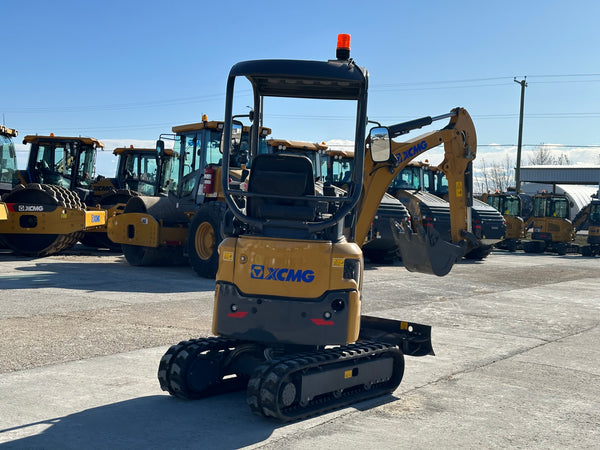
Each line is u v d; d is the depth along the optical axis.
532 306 11.95
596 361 7.71
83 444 4.44
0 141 17.03
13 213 15.95
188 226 15.01
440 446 4.71
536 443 4.88
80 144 19.30
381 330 6.82
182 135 15.14
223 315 5.38
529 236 37.41
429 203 18.92
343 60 5.73
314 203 5.47
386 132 6.09
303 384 5.09
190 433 4.75
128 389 5.78
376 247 18.36
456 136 7.98
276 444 4.59
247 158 6.55
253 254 5.35
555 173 54.75
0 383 5.76
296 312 5.27
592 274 18.86
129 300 10.34
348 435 4.85
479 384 6.50
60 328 8.06
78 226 16.02
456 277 16.39
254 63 5.57
